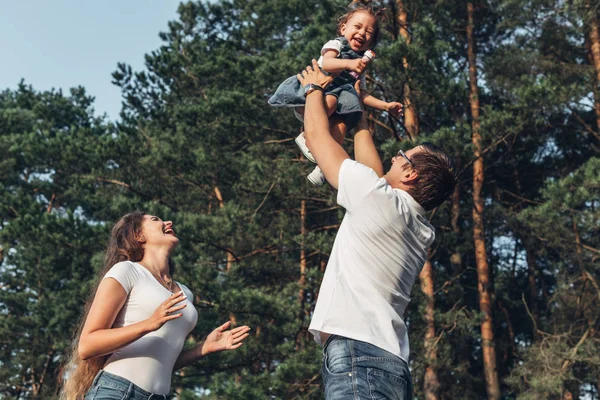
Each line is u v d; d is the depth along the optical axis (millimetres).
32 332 25766
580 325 20203
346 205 2830
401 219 2791
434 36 15602
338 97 3318
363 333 2662
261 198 21391
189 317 3713
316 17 17234
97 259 17438
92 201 23125
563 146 24484
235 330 3885
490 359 20656
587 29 21938
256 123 19688
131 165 22266
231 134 19859
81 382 3453
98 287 3506
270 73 17734
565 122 22875
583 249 19406
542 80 17891
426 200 2912
